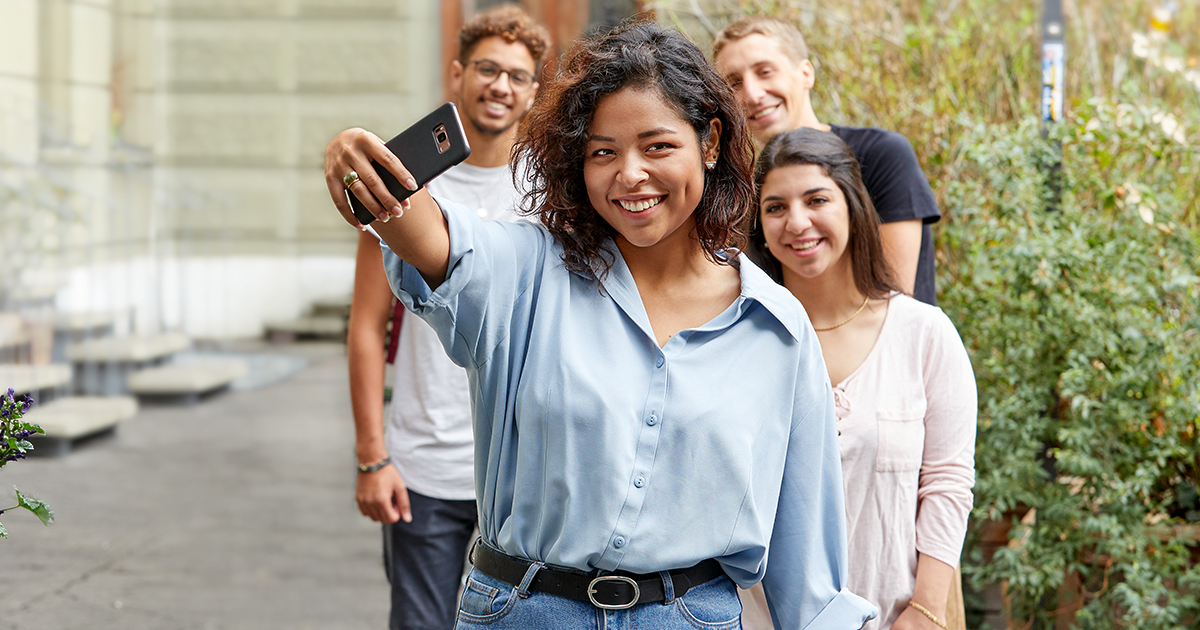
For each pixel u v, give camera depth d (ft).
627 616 5.25
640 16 5.79
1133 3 17.46
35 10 27.35
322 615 13.62
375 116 38.37
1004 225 10.78
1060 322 10.52
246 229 37.93
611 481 5.11
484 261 5.01
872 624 7.39
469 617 5.51
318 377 30.99
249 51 37.73
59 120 27.73
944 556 7.39
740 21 10.03
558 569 5.28
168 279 32.30
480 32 9.57
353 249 38.34
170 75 37.60
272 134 38.19
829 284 7.73
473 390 5.40
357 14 38.09
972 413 7.61
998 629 11.29
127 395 27.07
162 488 19.44
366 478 9.09
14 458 5.79
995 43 15.30
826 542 5.98
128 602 13.76
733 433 5.27
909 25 14.78
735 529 5.34
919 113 13.34
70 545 15.97
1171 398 10.22
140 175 30.78
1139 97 13.51
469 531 9.44
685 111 5.17
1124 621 10.09
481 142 9.67
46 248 25.18
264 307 36.63
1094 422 10.33
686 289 5.52
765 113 9.83
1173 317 10.86
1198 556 10.40
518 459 5.25
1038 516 10.53
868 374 7.56
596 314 5.31
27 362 24.03
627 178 5.09
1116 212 11.35
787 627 6.00
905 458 7.42
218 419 25.55
